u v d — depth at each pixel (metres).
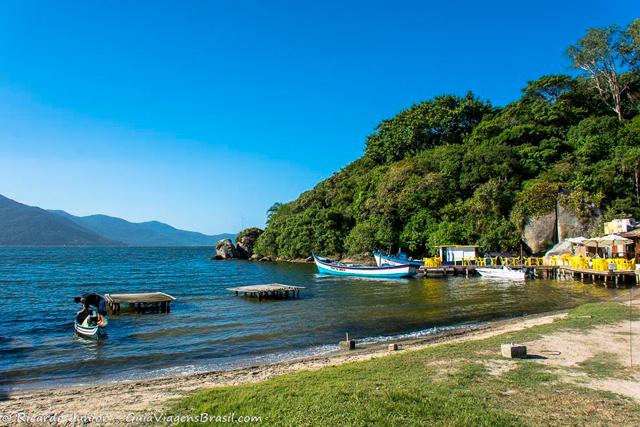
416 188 64.94
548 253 50.12
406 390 9.14
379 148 90.31
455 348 13.88
